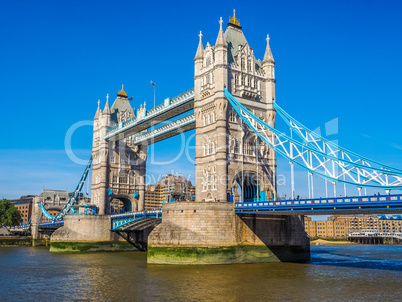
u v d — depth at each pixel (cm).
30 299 3978
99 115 12269
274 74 8188
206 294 4041
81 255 9362
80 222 10519
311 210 5519
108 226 10731
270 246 6881
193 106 8694
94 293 4219
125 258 8400
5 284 4903
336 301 3697
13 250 11888
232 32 8150
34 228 15000
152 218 9162
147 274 5419
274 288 4316
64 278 5356
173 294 4066
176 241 6375
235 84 7631
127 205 12088
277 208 5941
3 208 16925
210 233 6384
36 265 7112
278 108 7725
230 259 6412
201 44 8125
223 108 7306
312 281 4747
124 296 4022
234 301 3728
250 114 7100
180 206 6531
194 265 6191
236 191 7306
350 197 5081
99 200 11200
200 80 7962
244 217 6712
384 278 4984
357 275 5234
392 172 4947
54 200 16088
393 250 13512
